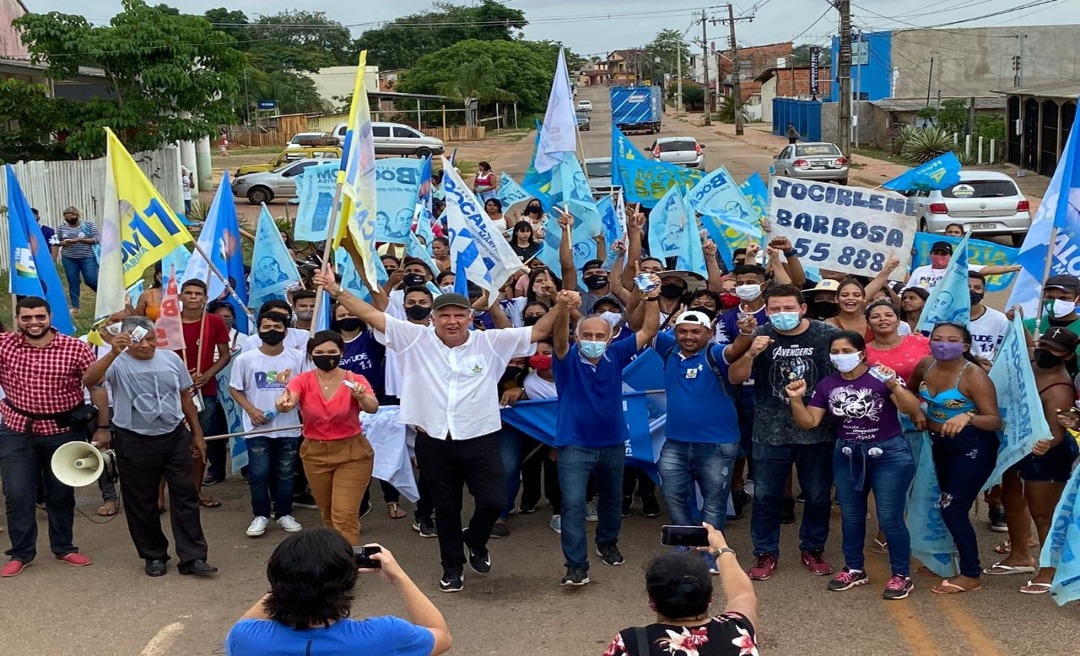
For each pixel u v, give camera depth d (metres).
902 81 57.69
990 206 21.14
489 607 6.61
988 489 7.07
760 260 11.73
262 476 7.93
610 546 7.29
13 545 7.31
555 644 6.03
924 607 6.40
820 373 6.76
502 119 71.00
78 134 24.61
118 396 6.99
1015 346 6.46
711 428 6.98
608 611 6.49
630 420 7.99
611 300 8.95
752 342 6.75
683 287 8.97
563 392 6.86
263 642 3.55
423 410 6.66
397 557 7.59
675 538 4.11
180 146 31.61
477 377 6.65
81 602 6.75
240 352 8.94
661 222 12.34
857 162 43.66
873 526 8.03
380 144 45.03
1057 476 6.61
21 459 7.23
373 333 8.33
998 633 5.98
